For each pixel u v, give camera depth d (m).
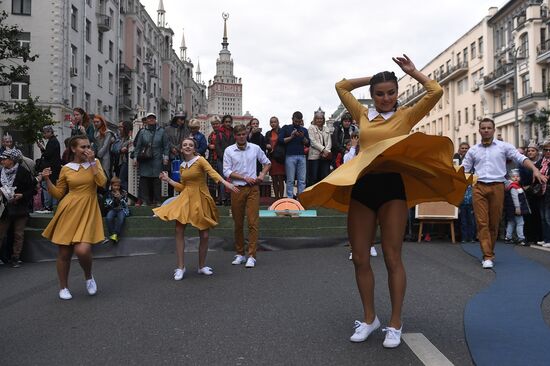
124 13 54.53
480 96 56.97
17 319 5.32
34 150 34.97
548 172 9.98
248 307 5.55
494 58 55.84
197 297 6.07
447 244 10.28
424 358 3.91
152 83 67.06
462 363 3.81
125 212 9.96
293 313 5.27
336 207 4.65
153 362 3.96
